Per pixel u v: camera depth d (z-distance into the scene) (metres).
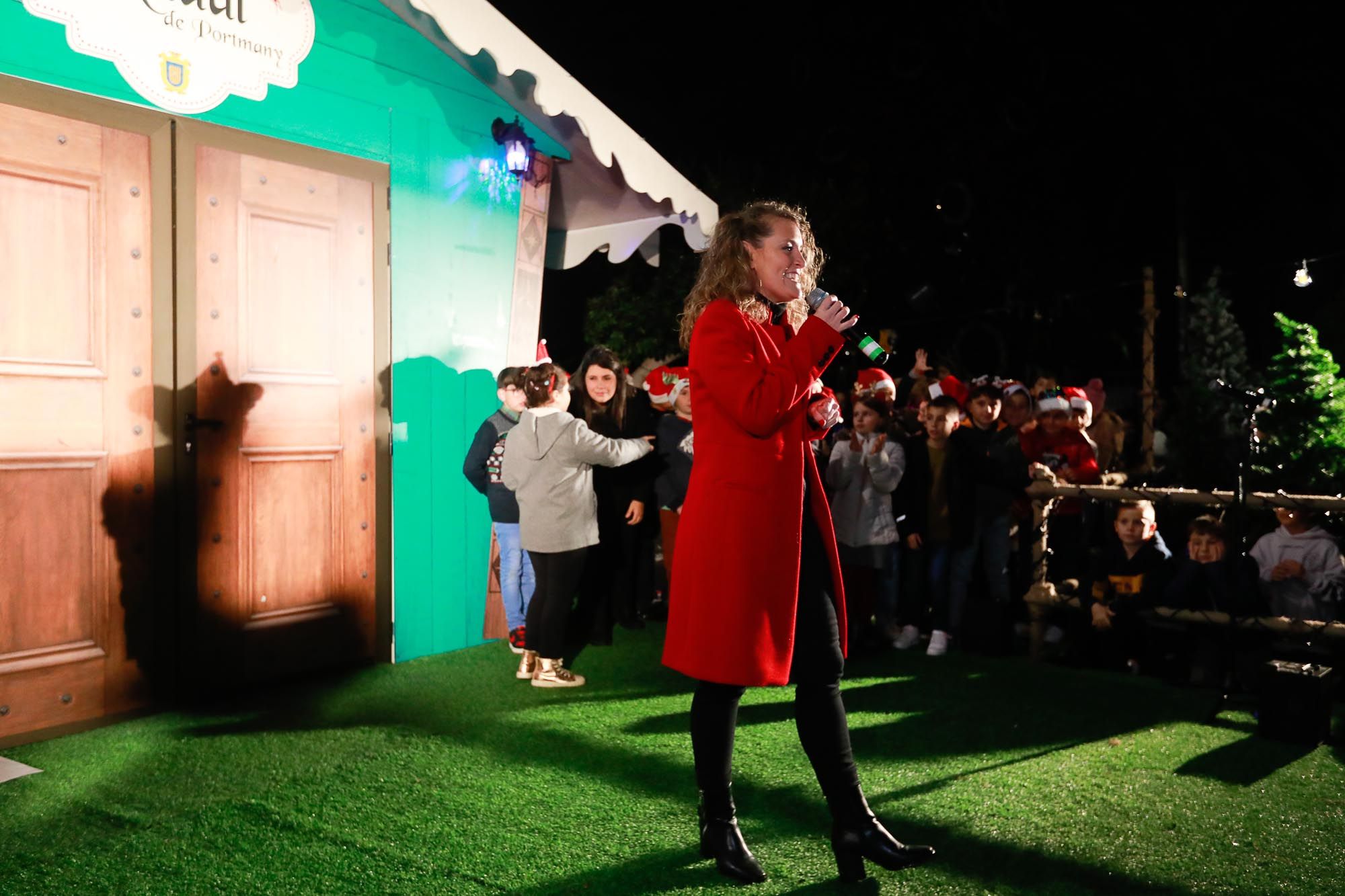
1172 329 14.86
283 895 2.81
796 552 2.72
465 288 5.82
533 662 5.15
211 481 4.67
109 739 4.14
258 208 4.82
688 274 11.85
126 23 4.31
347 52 5.18
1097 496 5.34
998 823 3.34
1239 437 7.53
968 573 5.88
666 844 3.16
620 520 6.29
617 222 7.20
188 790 3.59
